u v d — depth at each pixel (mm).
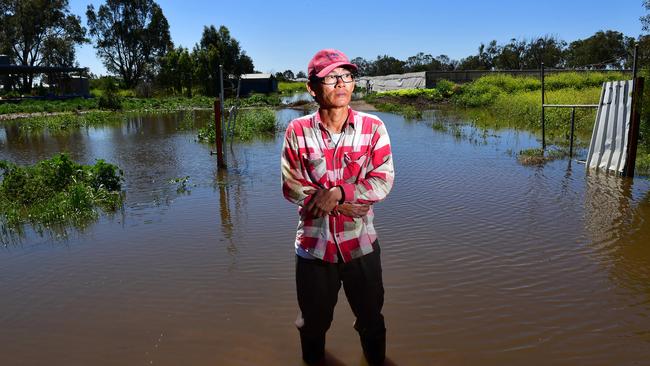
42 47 55281
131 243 5512
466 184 7902
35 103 33750
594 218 5984
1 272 4793
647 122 9219
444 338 3391
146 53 62312
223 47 52906
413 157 10703
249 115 19172
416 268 4570
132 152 12906
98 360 3234
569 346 3270
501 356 3168
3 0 52188
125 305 4008
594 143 9031
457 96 29984
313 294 2668
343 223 2564
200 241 5504
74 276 4633
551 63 51312
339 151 2510
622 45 47406
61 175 7953
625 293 4020
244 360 3186
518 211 6320
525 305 3836
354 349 3271
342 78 2404
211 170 9820
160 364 3168
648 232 5434
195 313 3836
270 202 7141
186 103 36656
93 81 60375
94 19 60812
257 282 4375
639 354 3174
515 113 19250
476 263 4664
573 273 4414
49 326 3707
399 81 43438
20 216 6730
